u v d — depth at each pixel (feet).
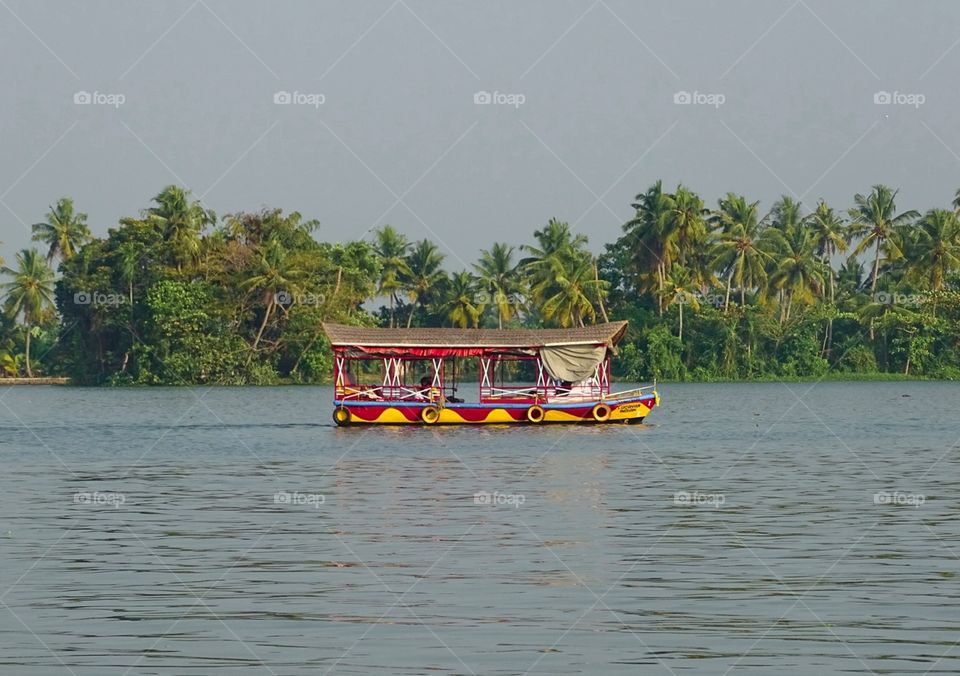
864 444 174.40
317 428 207.62
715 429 201.98
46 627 64.80
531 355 212.02
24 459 155.22
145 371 397.80
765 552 83.97
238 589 73.05
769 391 365.81
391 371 212.43
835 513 102.17
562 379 204.54
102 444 178.50
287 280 392.47
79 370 418.51
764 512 102.83
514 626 64.69
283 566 79.66
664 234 417.28
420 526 95.61
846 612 67.10
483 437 182.50
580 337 206.18
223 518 100.32
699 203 421.18
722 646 61.05
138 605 69.26
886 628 63.87
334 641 62.08
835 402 299.58
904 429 205.67
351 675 57.00
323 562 80.94
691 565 79.56
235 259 396.98
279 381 398.62
